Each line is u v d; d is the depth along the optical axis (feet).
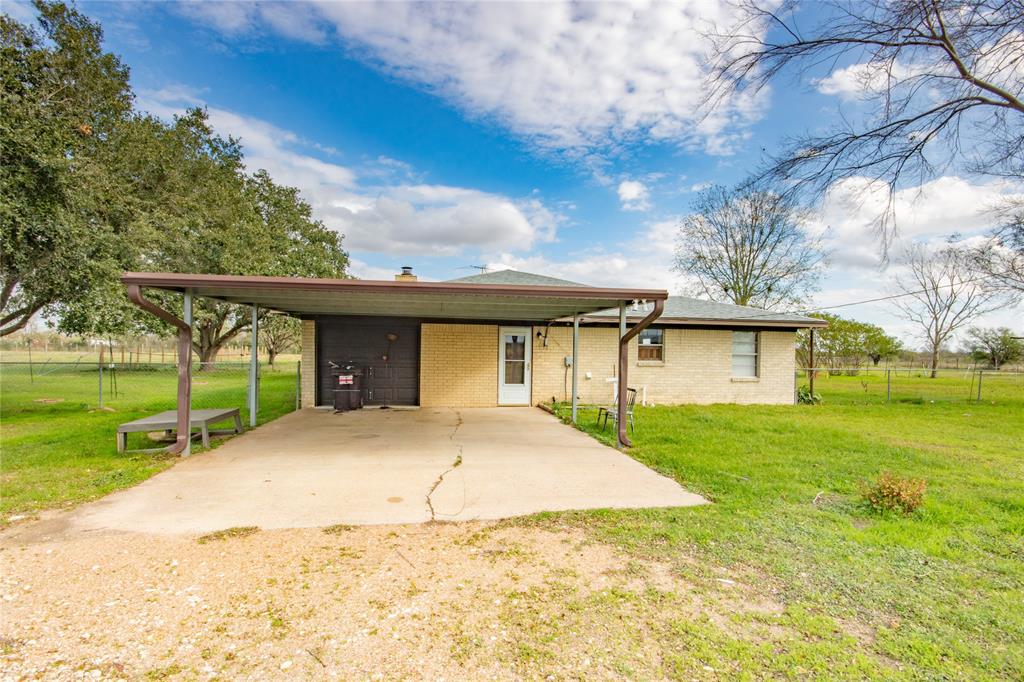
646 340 43.21
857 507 15.07
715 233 87.51
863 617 8.86
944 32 19.33
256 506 14.71
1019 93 19.85
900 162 22.24
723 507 14.99
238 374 79.20
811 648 7.86
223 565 10.73
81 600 9.16
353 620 8.64
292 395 48.98
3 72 30.78
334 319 38.37
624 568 10.79
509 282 44.34
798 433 28.14
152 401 43.14
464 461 20.97
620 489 16.98
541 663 7.47
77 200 32.91
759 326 44.75
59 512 13.97
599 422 30.89
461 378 39.47
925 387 69.26
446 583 10.04
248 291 21.35
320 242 89.76
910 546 12.06
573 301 24.91
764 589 9.87
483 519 13.91
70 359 100.37
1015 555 11.70
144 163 50.31
